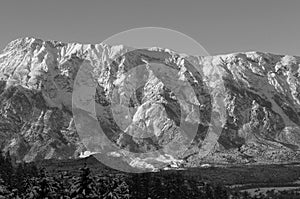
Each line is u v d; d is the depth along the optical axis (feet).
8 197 437.99
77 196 377.91
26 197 415.23
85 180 382.22
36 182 420.77
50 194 408.46
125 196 424.87
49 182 418.10
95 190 384.06
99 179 409.49
